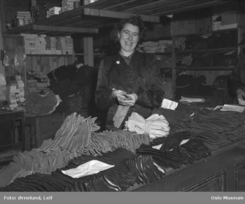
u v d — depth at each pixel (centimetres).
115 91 227
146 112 248
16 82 491
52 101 493
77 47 669
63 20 428
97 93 247
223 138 212
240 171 229
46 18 419
